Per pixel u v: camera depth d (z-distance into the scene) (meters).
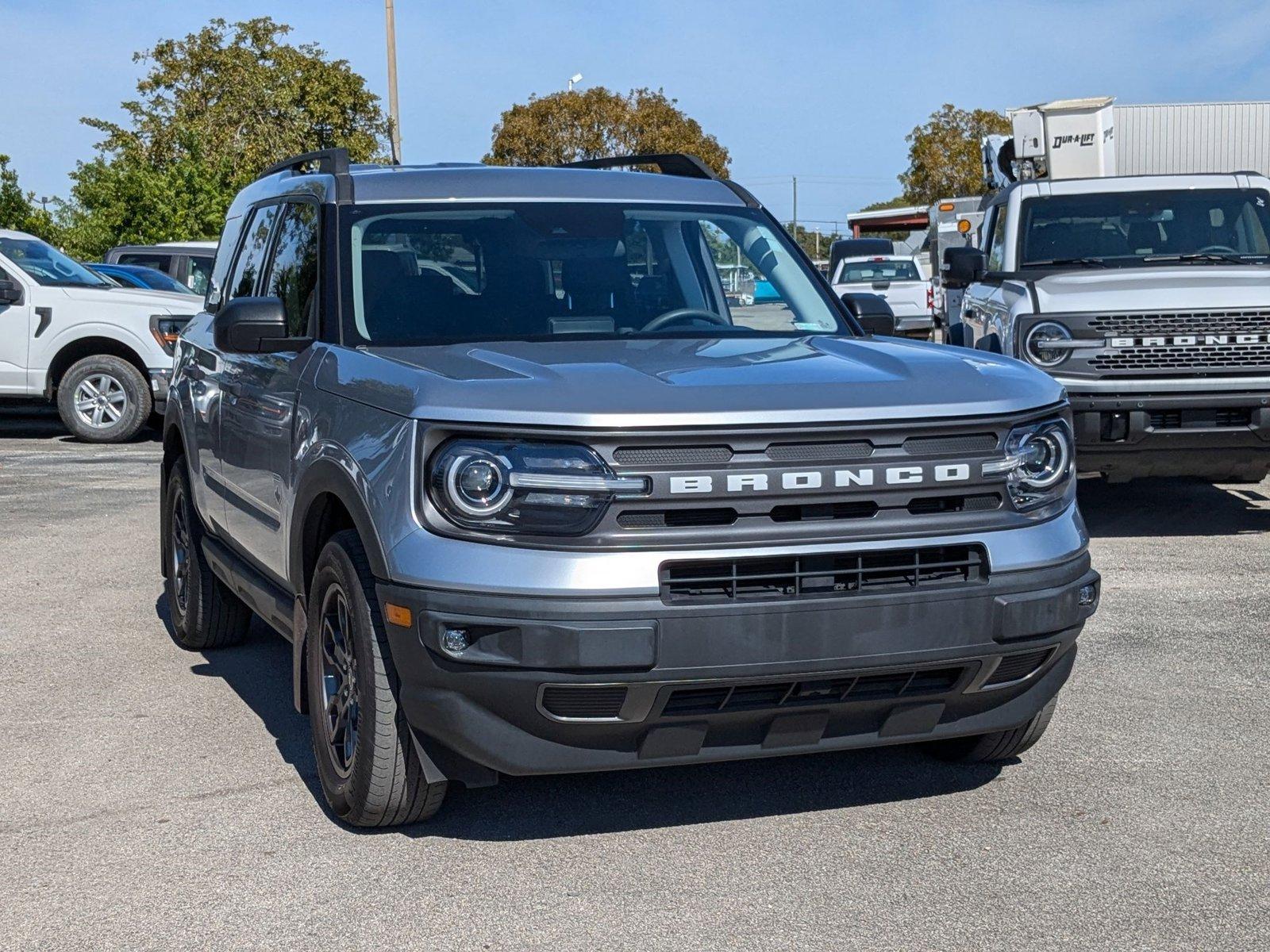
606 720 3.83
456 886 3.98
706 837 4.32
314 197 5.45
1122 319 8.64
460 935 3.68
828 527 3.88
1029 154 14.23
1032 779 4.78
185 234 34.06
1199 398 8.58
